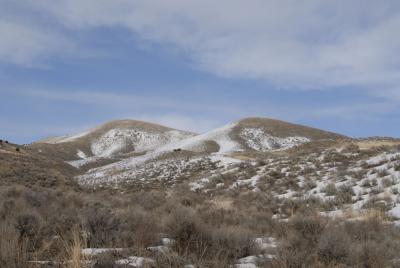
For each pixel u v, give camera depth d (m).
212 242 7.57
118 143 176.75
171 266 6.06
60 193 19.98
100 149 172.00
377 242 9.25
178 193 27.77
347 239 8.16
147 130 193.62
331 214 15.95
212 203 20.73
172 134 192.88
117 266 5.79
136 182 49.66
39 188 21.73
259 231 11.08
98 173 73.69
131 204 18.91
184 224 7.77
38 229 8.16
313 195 21.31
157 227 9.23
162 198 22.00
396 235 10.43
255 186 28.38
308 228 9.66
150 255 6.75
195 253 6.97
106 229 8.24
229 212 14.62
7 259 5.57
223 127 136.00
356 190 20.41
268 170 32.81
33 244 7.23
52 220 9.38
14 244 6.00
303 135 131.62
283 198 21.58
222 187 30.64
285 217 16.30
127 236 8.04
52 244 7.38
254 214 14.70
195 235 7.60
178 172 49.94
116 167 80.00
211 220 11.96
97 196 24.56
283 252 6.93
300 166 31.83
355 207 16.94
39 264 5.66
